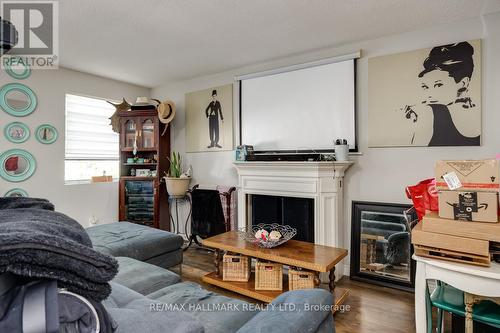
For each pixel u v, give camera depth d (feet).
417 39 8.52
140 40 9.21
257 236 7.86
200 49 10.00
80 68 11.92
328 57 10.00
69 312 2.04
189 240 13.03
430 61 8.30
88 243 2.50
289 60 10.84
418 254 5.01
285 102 10.81
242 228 10.15
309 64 10.24
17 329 1.76
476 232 4.51
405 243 8.55
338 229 9.48
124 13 7.52
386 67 8.96
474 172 4.61
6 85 10.32
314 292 3.98
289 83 10.72
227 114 12.40
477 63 7.70
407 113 8.63
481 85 7.66
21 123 10.69
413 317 6.99
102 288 2.25
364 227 9.27
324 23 8.12
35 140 11.06
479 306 4.82
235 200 12.01
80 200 12.44
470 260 4.59
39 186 11.18
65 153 12.11
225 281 8.18
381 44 9.08
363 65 9.39
